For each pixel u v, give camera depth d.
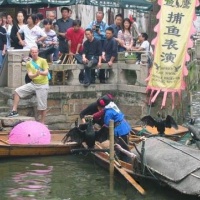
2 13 19.03
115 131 13.50
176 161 11.39
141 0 20.92
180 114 19.05
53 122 17.23
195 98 23.80
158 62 17.20
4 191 11.53
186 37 17.06
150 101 17.66
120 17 18.78
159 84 17.23
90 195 11.49
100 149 13.27
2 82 17.11
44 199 11.14
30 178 12.52
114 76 18.33
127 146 13.21
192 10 17.05
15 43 17.23
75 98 17.56
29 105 16.52
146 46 18.36
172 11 17.06
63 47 17.98
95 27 18.22
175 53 17.09
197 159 11.23
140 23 30.69
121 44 18.34
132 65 17.95
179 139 14.66
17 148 13.91
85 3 19.78
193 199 11.20
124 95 18.22
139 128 16.22
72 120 17.59
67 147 14.45
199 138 13.50
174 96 18.17
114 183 12.30
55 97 17.17
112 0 20.44
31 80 16.09
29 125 14.40
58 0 18.95
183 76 17.19
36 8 22.55
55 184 12.14
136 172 12.16
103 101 13.71
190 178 10.80
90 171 13.20
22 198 11.13
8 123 15.53
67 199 11.20
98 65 17.53
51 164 13.70
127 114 18.22
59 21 18.30
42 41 17.02
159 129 15.03
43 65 15.83
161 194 11.56
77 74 17.62
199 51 26.92
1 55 17.73
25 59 16.58
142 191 11.57
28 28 16.91
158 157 11.77
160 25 17.14
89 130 13.55
